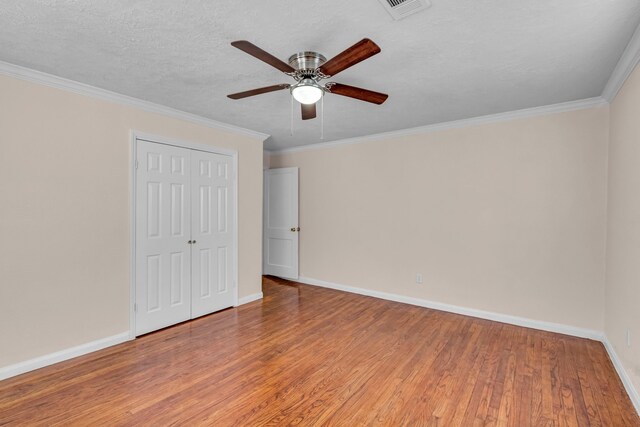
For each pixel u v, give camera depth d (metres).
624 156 2.33
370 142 4.42
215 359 2.57
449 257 3.77
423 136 3.95
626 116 2.29
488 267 3.51
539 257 3.21
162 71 2.36
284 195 5.38
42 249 2.43
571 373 2.36
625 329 2.23
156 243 3.16
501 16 1.67
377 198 4.37
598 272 2.93
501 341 2.92
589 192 2.96
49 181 2.47
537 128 3.21
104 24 1.77
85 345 2.66
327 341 2.93
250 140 4.16
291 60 2.13
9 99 2.28
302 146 5.16
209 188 3.67
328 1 1.56
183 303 3.40
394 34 1.85
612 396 2.08
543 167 3.19
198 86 2.65
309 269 5.12
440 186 3.83
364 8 1.61
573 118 3.03
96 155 2.73
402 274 4.15
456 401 2.03
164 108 3.15
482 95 2.83
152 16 1.69
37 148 2.41
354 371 2.39
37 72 2.35
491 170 3.48
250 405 1.98
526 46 1.98
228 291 3.89
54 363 2.47
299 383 2.23
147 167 3.09
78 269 2.62
